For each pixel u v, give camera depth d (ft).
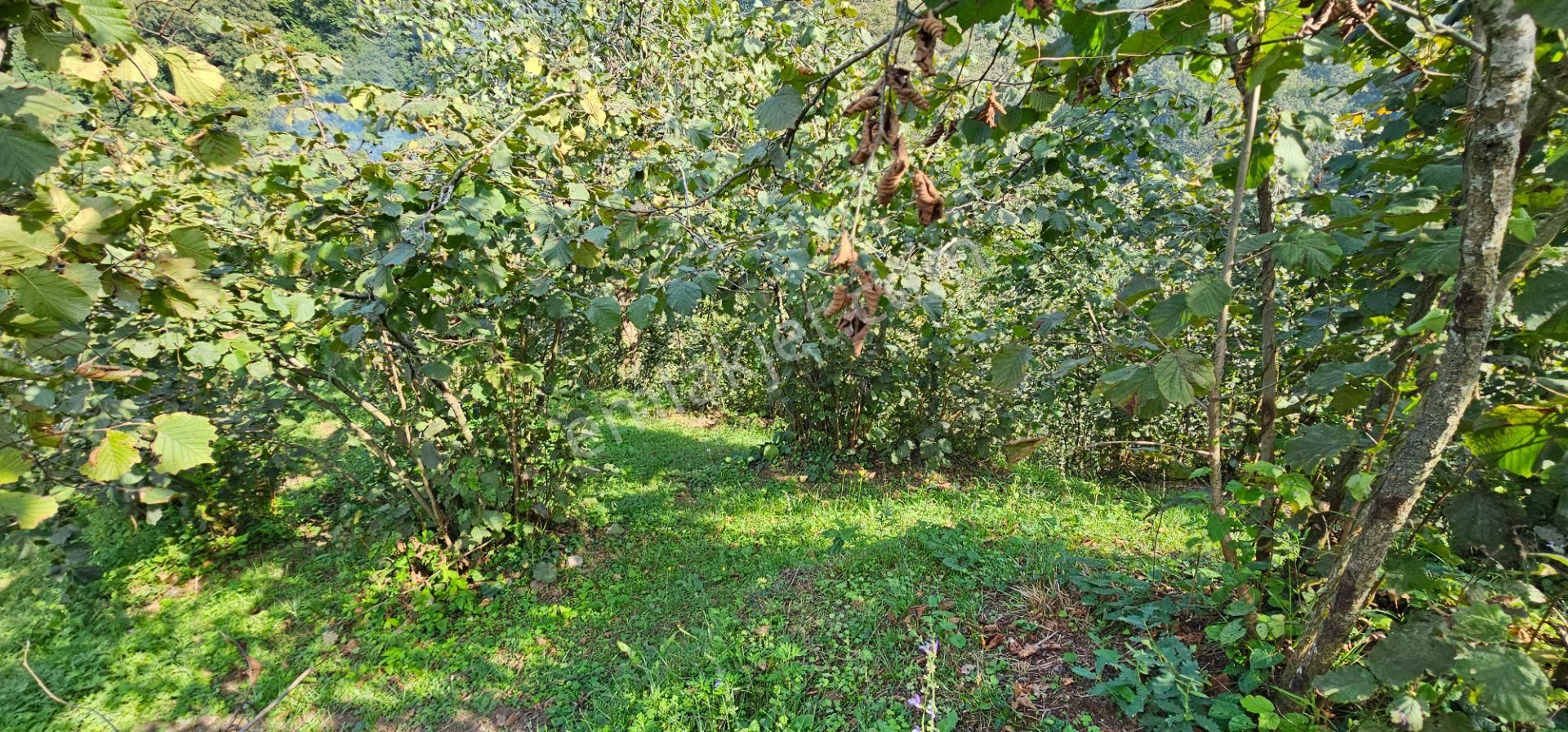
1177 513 14.71
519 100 17.01
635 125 12.09
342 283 9.35
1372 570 5.39
